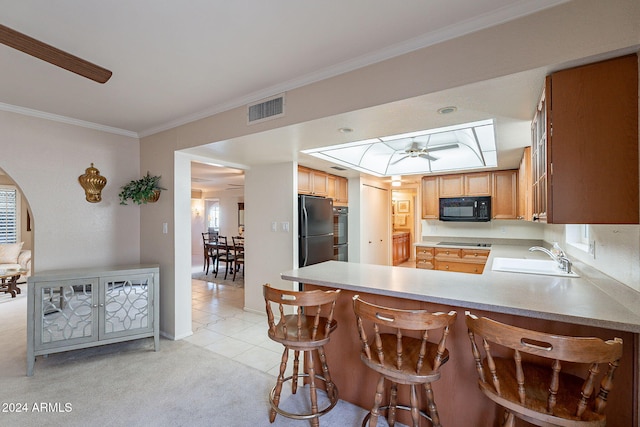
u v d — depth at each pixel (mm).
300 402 2146
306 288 2445
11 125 2824
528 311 1405
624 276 1451
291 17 1593
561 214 1446
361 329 1640
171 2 1473
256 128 2572
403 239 8219
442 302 1634
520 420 1628
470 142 3611
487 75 1590
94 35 1746
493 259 3055
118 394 2225
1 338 3217
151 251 3531
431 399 1625
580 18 1381
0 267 5281
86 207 3289
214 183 7633
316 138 2736
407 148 4039
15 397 2178
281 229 3963
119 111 2963
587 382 1121
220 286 5719
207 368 2623
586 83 1416
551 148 1479
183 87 2430
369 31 1716
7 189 6309
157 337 2988
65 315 2621
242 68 2135
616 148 1358
